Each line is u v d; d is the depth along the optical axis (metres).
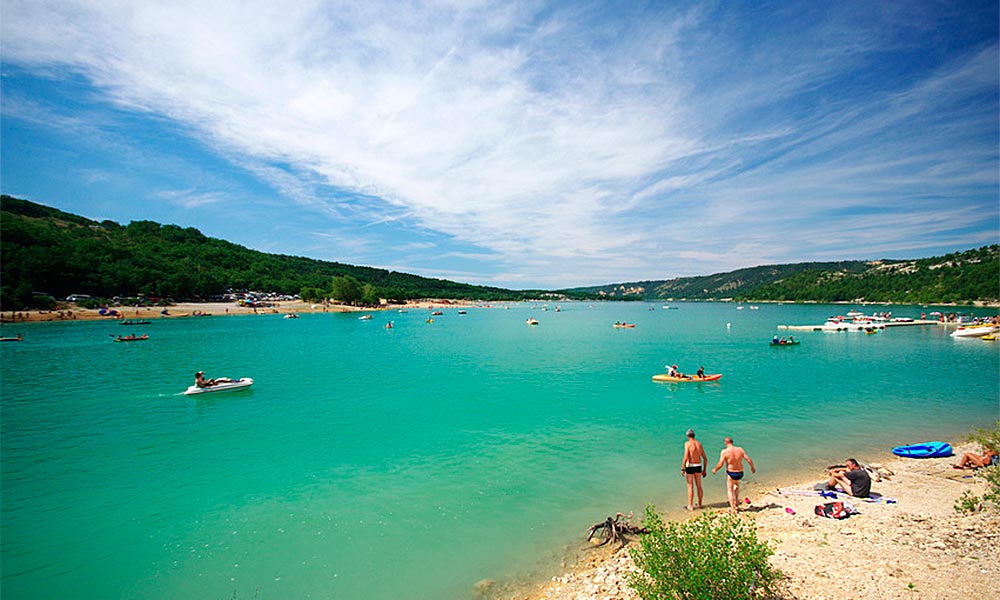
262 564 10.62
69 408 26.44
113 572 10.45
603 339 70.75
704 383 33.00
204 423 23.09
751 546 7.10
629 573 9.25
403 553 11.00
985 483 13.45
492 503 13.61
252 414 24.84
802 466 16.20
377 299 178.25
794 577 8.56
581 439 19.80
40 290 106.19
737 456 12.39
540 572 10.11
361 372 39.22
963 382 32.28
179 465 17.22
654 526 7.65
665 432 20.72
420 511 13.14
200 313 116.75
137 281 126.81
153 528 12.41
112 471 16.64
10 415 24.78
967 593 7.65
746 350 54.16
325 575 10.16
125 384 33.69
